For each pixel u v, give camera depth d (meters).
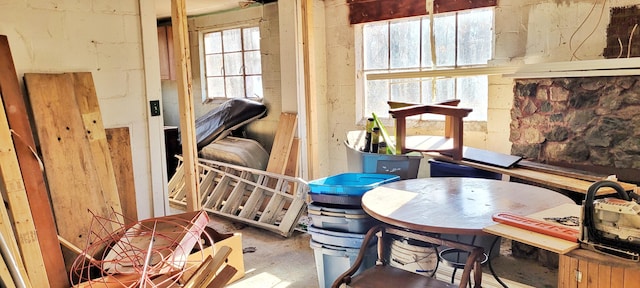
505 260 2.96
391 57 4.32
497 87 3.59
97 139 2.86
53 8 2.77
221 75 5.52
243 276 3.01
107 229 2.73
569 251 1.43
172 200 4.67
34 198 2.38
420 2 3.97
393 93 4.37
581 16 3.12
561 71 2.85
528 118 3.11
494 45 3.59
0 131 2.26
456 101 3.40
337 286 1.95
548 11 3.26
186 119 3.34
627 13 2.91
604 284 1.38
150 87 3.27
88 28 2.93
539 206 2.03
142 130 3.26
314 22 4.53
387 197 2.26
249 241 3.65
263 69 4.84
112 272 2.38
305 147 4.29
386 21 4.27
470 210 1.99
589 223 1.42
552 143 3.00
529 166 2.97
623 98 2.64
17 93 2.48
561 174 2.79
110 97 3.07
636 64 2.53
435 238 1.86
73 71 2.88
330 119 4.77
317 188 2.57
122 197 3.07
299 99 4.27
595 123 2.77
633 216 1.32
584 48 3.13
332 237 2.47
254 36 5.05
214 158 4.75
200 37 5.59
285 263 3.21
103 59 3.02
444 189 2.41
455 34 3.90
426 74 3.56
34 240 2.28
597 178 2.62
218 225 4.06
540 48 3.34
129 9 3.12
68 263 2.54
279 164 4.27
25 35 2.67
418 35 4.12
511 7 3.45
